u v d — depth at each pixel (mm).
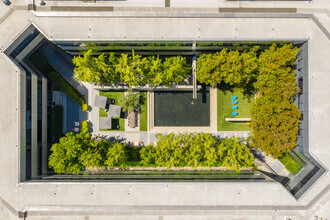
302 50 37125
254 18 35750
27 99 37469
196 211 37562
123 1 36594
